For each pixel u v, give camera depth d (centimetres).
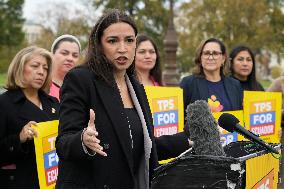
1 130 349
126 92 269
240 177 236
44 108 376
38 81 368
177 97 422
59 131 240
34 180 349
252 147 281
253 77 564
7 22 4428
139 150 258
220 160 228
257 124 470
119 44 254
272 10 4269
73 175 241
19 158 348
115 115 247
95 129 233
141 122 261
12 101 357
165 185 236
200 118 260
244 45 566
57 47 487
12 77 365
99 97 247
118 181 246
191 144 276
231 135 434
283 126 557
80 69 251
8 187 348
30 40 4862
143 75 511
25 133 334
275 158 308
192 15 3947
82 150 222
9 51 4331
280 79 576
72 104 243
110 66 257
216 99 477
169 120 418
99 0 3684
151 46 508
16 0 4434
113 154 245
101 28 255
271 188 317
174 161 235
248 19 3816
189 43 3931
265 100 473
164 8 3931
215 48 484
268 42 4062
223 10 3825
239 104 486
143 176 259
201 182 229
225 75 503
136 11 3906
